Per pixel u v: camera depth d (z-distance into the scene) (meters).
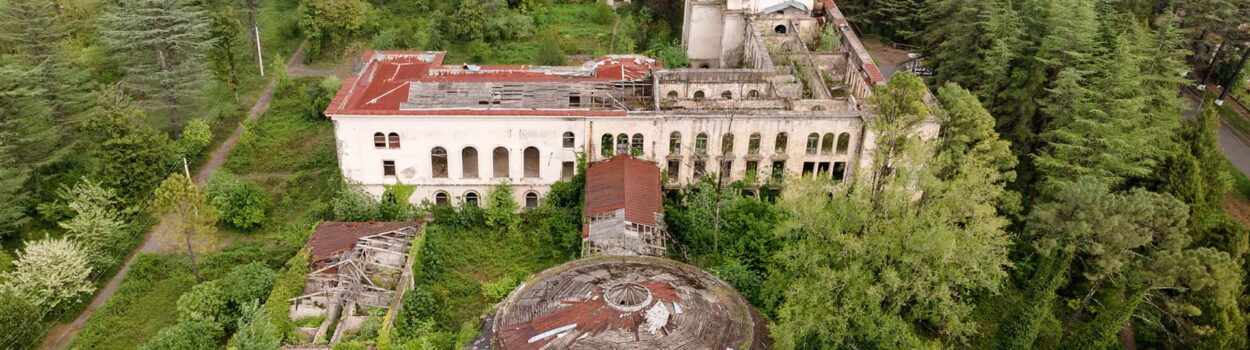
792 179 56.53
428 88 66.56
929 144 53.19
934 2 91.06
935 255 48.06
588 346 46.75
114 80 85.94
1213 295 53.25
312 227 63.19
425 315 54.44
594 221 58.97
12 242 63.97
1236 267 54.06
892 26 104.56
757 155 65.50
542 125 63.22
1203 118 68.00
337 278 55.38
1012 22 73.12
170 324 55.12
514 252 63.00
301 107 86.50
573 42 103.44
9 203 64.06
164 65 77.50
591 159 65.31
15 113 65.31
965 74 78.38
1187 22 84.50
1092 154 64.62
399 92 66.00
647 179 63.41
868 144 64.06
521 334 48.44
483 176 65.56
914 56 96.56
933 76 87.50
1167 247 56.16
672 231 63.72
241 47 99.44
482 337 50.66
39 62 72.06
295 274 54.38
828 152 65.44
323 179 72.88
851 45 77.94
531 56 100.31
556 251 62.84
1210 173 66.19
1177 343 55.78
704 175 66.44
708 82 70.88
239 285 54.06
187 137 76.00
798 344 50.41
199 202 55.62
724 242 61.38
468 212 65.75
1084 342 53.16
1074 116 66.38
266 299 54.34
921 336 57.19
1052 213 57.47
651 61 79.44
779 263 54.91
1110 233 55.16
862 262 49.53
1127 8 84.75
